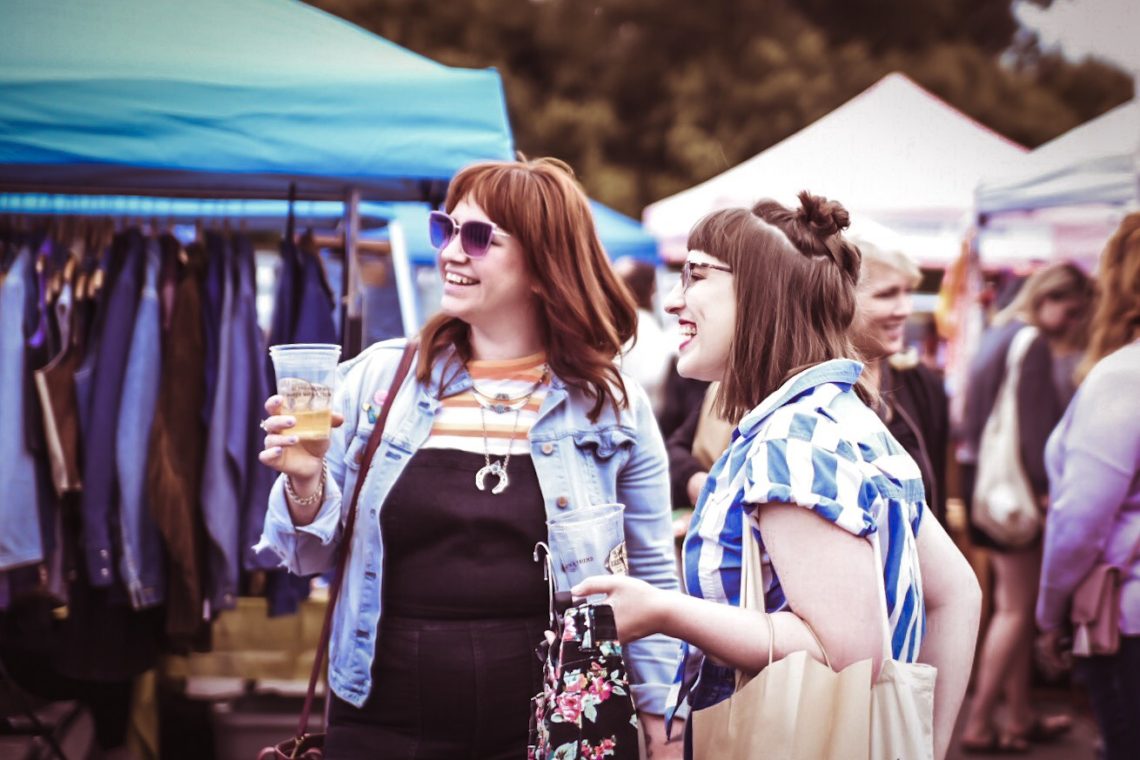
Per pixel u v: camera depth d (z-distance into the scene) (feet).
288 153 13.70
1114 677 13.62
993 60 70.74
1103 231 26.96
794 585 6.83
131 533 14.37
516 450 9.14
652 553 9.85
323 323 15.25
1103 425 13.70
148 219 16.02
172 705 18.43
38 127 13.12
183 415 14.61
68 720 14.89
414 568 8.84
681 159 68.03
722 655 6.90
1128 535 13.56
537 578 8.89
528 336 9.48
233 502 14.64
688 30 69.87
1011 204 25.39
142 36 13.98
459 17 68.59
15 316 14.24
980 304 26.50
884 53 71.15
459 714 8.64
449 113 14.12
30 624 15.07
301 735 9.11
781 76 68.54
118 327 14.58
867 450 7.11
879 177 29.07
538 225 9.16
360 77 13.94
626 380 9.89
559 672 7.14
